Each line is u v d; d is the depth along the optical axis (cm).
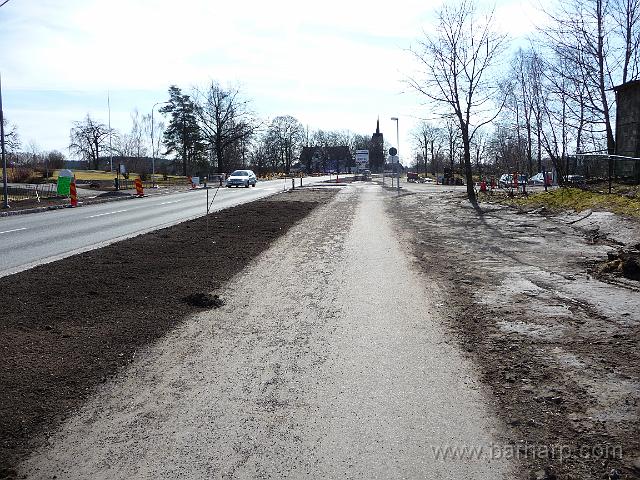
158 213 2475
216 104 8831
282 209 2508
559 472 357
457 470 361
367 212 2362
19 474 362
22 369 525
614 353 572
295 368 545
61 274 976
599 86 2808
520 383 500
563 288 873
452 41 2895
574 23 2794
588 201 1872
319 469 364
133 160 9281
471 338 634
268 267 1090
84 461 377
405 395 478
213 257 1193
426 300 818
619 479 349
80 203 3169
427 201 2922
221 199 3469
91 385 497
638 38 2734
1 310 731
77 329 654
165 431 417
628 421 422
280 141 12506
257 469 365
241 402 466
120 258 1155
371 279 973
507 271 1028
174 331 661
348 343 621
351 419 434
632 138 2477
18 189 3694
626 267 952
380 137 13275
